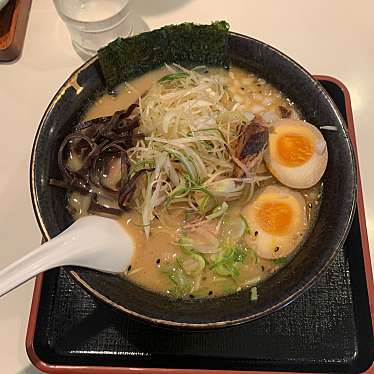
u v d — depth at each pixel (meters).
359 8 0.39
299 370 0.27
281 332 0.28
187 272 0.27
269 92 0.31
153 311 0.24
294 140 0.29
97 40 0.37
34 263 0.23
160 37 0.31
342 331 0.28
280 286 0.25
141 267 0.27
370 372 0.27
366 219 0.32
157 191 0.28
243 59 0.31
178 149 0.29
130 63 0.31
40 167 0.27
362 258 0.29
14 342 0.28
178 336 0.28
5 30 0.37
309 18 0.39
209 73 0.32
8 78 0.37
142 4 0.39
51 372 0.27
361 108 0.35
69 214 0.28
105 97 0.31
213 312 0.25
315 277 0.24
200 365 0.27
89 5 0.37
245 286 0.27
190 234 0.28
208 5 0.39
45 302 0.29
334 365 0.27
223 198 0.28
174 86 0.31
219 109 0.30
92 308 0.28
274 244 0.27
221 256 0.27
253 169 0.28
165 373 0.27
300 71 0.29
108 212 0.28
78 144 0.28
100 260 0.25
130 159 0.29
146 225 0.28
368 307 0.28
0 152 0.34
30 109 0.35
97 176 0.28
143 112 0.30
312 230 0.27
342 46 0.37
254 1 0.39
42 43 0.38
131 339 0.28
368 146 0.34
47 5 0.39
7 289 0.23
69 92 0.29
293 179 0.28
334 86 0.35
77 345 0.27
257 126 0.29
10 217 0.32
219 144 0.29
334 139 0.28
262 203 0.28
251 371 0.27
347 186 0.26
